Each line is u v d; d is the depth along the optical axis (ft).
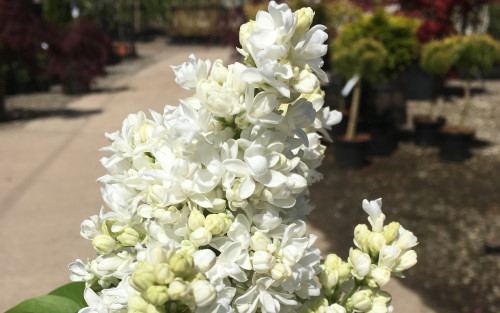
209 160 3.77
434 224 22.44
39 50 43.06
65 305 5.07
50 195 24.86
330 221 22.48
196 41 111.55
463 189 26.53
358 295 4.30
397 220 23.00
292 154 3.98
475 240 20.80
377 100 36.40
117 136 4.42
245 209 3.79
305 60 3.73
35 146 33.53
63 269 17.92
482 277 17.94
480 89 54.49
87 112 44.42
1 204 23.70
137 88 56.24
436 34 41.37
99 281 4.46
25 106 46.75
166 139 4.07
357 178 28.04
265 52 3.50
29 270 17.78
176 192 3.81
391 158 31.37
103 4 100.83
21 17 41.42
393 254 4.32
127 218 4.15
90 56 53.36
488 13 65.46
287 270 3.70
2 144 33.96
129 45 86.22
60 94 53.57
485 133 36.94
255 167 3.59
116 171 4.39
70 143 34.35
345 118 33.73
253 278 3.80
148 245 3.97
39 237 20.30
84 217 22.31
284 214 4.15
